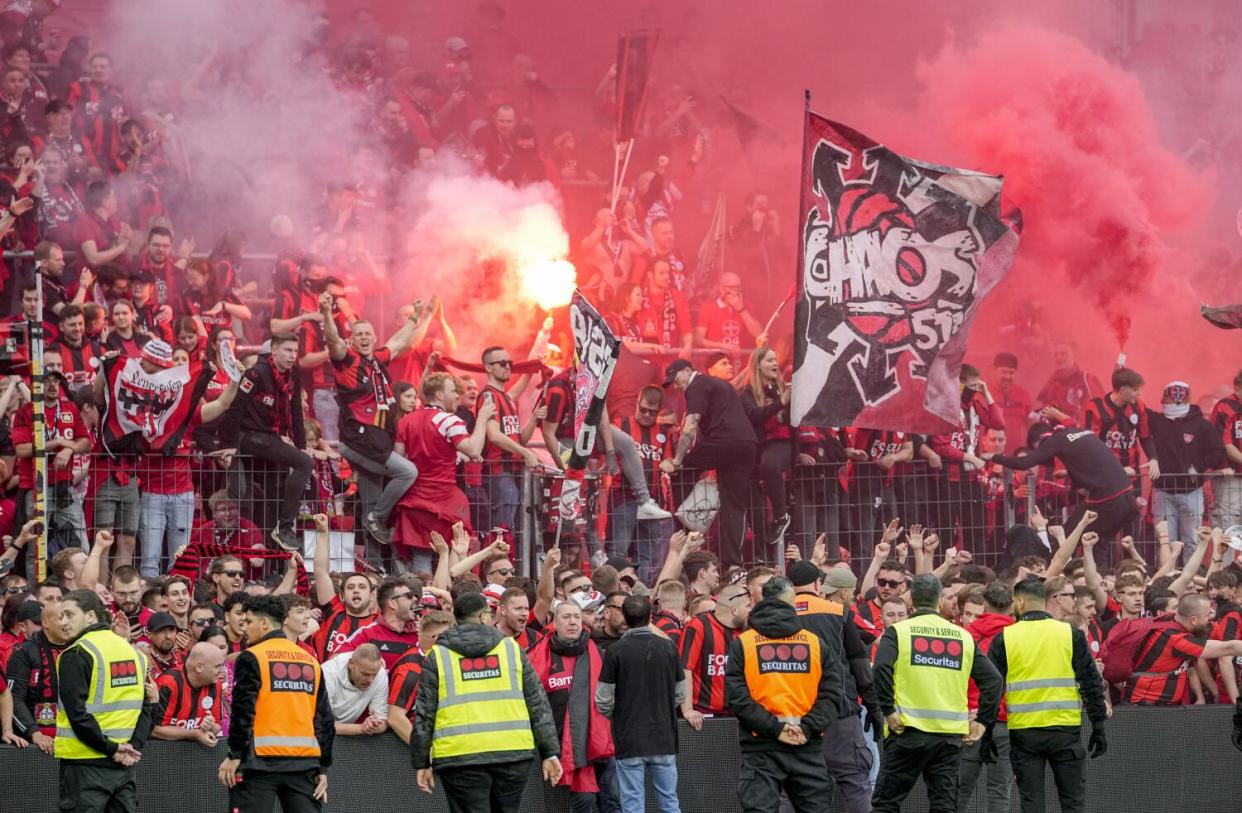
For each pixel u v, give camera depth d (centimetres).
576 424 3206
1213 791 3206
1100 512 3691
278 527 3269
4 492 3297
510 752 2512
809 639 2688
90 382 3650
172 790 2691
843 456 3688
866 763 2897
